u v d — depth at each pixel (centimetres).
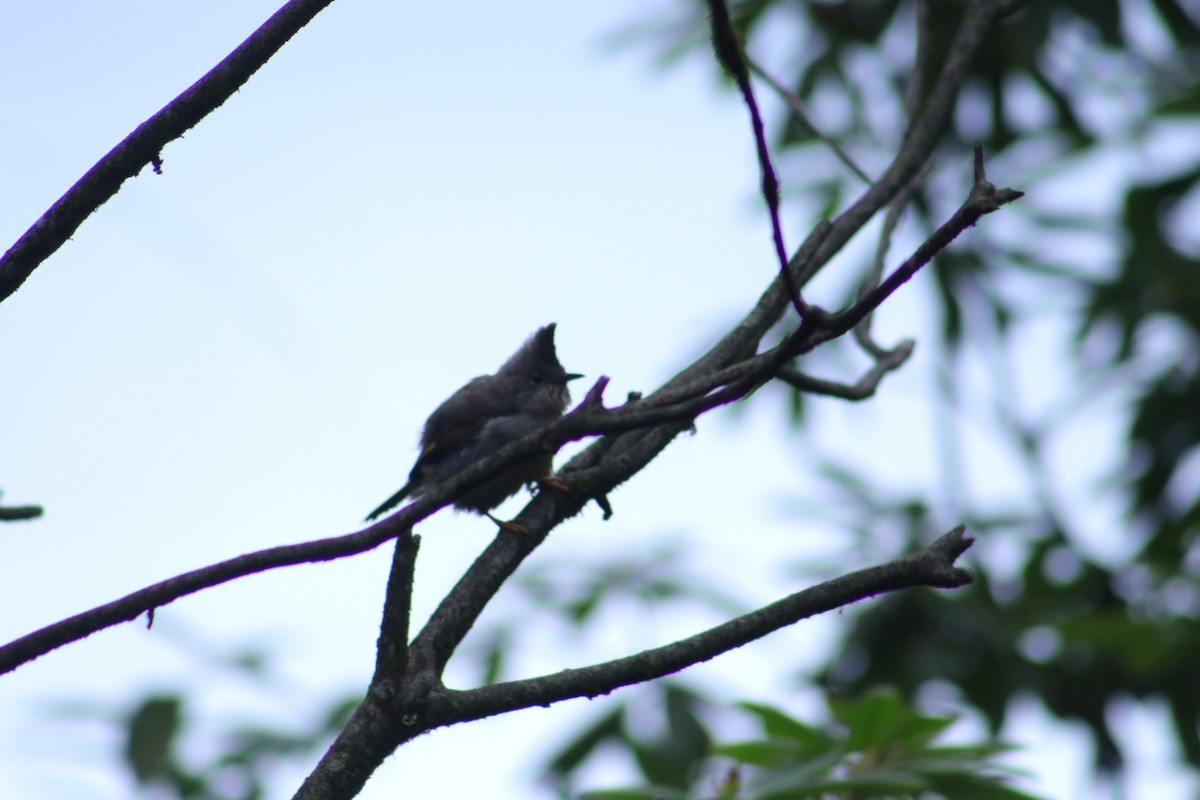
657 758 1108
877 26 1469
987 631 1358
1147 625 1217
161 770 1210
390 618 505
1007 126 1452
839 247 764
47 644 446
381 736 500
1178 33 1452
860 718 671
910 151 806
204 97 500
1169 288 1410
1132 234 1422
